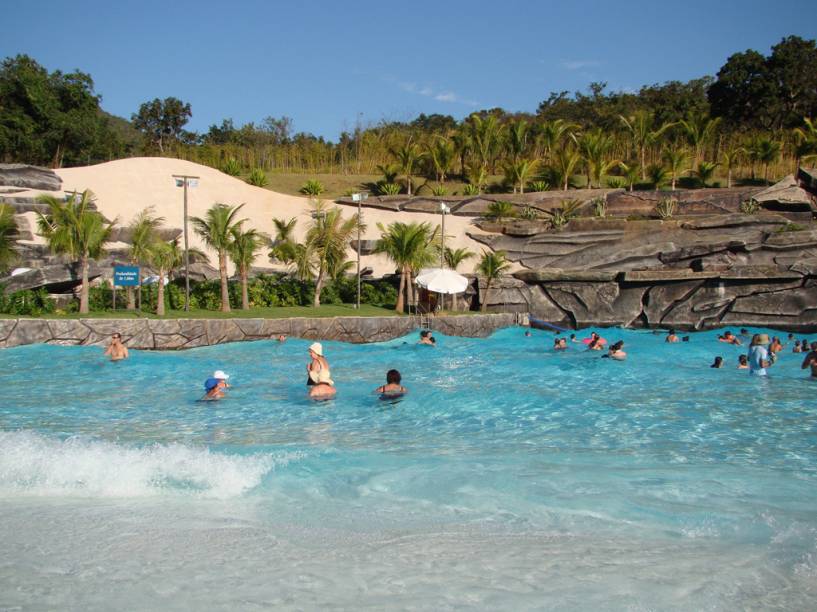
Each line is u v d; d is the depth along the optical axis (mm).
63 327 17406
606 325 26078
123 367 14664
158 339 18266
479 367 15523
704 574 3711
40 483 5613
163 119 75875
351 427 8898
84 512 4906
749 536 4391
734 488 5602
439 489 5559
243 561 3910
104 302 20828
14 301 18844
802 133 43031
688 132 45344
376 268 31344
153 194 33562
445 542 4270
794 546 4188
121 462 6113
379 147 54281
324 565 3844
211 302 22391
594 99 72500
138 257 20078
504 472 6121
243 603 3305
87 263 20719
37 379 13109
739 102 55375
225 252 22031
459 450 7324
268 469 6188
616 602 3338
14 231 22719
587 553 4059
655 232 29891
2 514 4832
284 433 8445
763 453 7238
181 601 3326
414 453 7098
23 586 3500
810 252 25578
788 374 14312
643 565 3854
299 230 34062
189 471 5965
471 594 3430
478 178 43906
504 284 26688
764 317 24812
